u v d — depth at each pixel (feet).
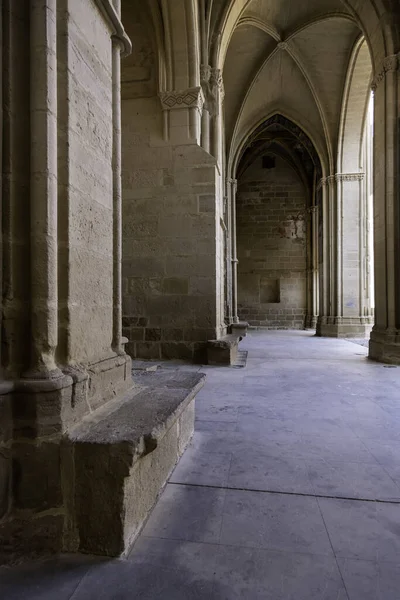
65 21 7.88
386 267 30.45
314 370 25.53
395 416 15.08
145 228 27.61
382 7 29.96
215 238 27.02
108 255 9.88
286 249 77.00
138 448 6.86
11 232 7.22
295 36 45.75
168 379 12.22
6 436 6.95
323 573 6.45
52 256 7.43
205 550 7.04
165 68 26.91
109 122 10.03
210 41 32.09
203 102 29.76
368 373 24.48
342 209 53.11
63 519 7.05
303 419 14.69
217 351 26.40
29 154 7.40
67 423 7.34
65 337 7.77
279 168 77.20
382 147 30.91
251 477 9.92
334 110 52.06
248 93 52.65
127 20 27.71
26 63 7.46
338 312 53.57
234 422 14.32
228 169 56.59
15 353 7.26
